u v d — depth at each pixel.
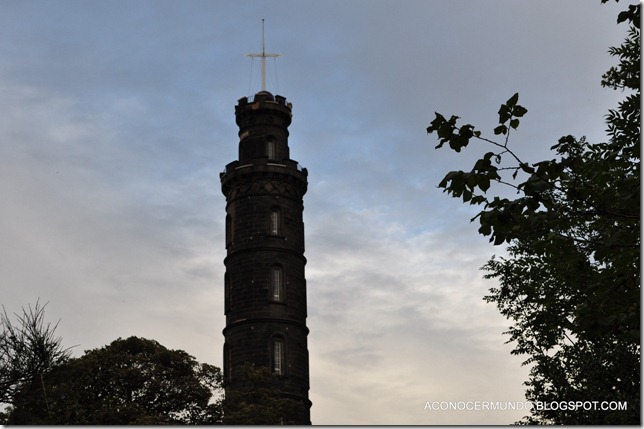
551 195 17.08
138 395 55.72
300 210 78.25
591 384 27.69
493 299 29.45
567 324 20.89
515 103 15.23
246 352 71.38
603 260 17.44
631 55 22.80
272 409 57.94
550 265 20.83
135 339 57.75
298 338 72.81
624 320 16.52
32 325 27.81
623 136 18.31
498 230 15.88
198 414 56.91
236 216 76.50
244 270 74.19
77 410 35.12
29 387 28.03
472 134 15.48
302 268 76.19
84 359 54.28
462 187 15.68
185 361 58.06
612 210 16.58
